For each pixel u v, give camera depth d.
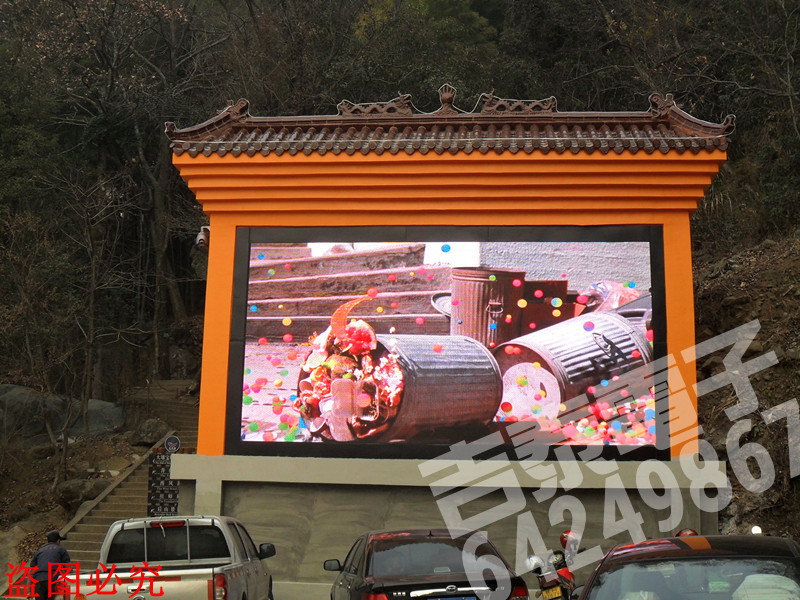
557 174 15.31
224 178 15.79
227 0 43.97
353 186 15.57
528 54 40.88
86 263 34.94
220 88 36.34
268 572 13.02
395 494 15.06
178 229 37.34
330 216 15.92
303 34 33.09
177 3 40.38
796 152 25.08
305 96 32.97
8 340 27.14
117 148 38.25
